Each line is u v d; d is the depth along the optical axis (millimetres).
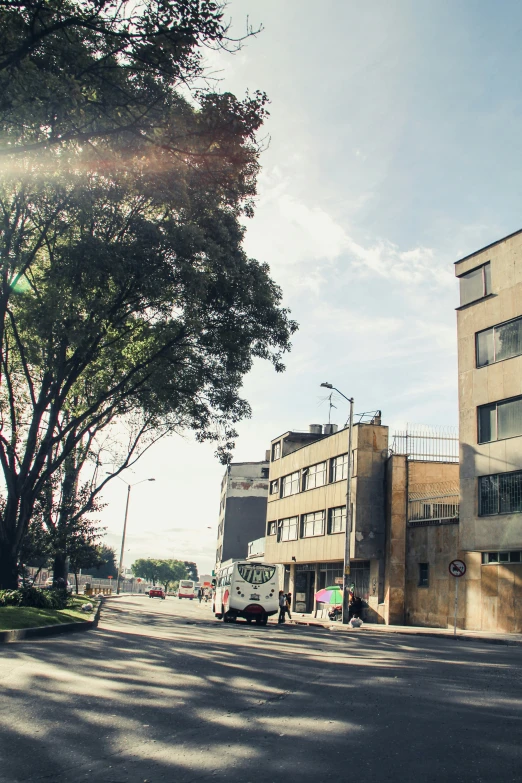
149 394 26469
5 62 10367
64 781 4617
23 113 12305
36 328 19625
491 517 27375
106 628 19734
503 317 28266
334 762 5223
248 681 9391
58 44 11125
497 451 27578
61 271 19219
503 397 27656
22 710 6648
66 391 22984
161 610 39969
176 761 5160
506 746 5828
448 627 30750
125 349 26906
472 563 29516
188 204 19141
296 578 48719
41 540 29250
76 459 33062
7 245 19250
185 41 10430
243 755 5375
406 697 8359
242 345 24281
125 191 18094
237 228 23359
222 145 13250
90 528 31922
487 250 29672
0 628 14273
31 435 23328
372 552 36875
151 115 12750
